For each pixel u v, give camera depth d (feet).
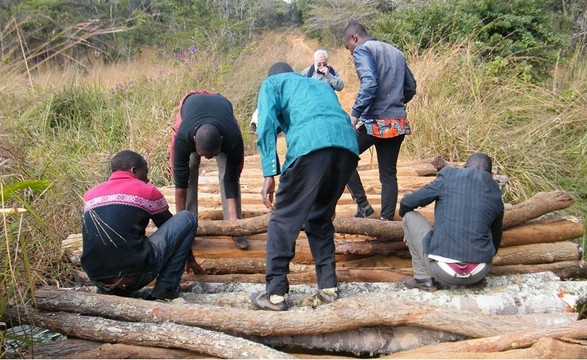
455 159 23.27
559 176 21.27
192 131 12.48
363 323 10.40
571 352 9.23
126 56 35.76
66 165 19.84
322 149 10.79
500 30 33.86
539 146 22.43
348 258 14.19
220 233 13.76
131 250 11.20
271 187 11.41
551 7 39.45
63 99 28.89
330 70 21.94
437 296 11.43
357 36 15.51
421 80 27.68
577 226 13.84
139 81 33.32
